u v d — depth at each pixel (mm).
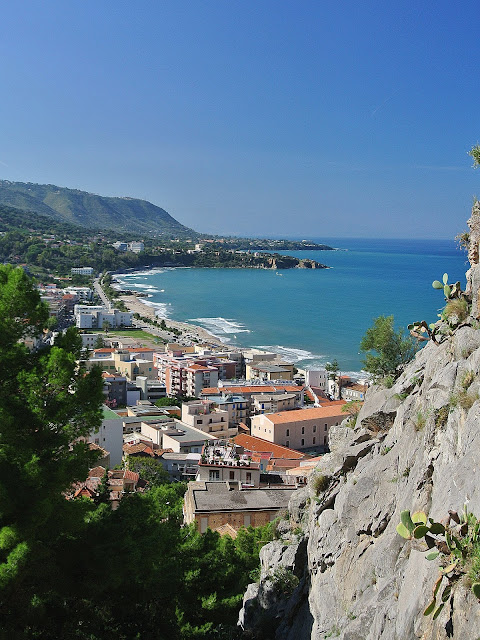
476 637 14477
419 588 18266
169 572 32469
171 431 134250
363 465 30062
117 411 160750
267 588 34969
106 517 31906
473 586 14102
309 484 38062
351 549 26969
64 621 28562
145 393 191500
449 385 23859
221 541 46312
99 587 27781
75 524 28828
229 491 69062
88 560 28547
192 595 36719
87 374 32000
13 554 24594
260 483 76688
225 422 146250
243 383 184500
